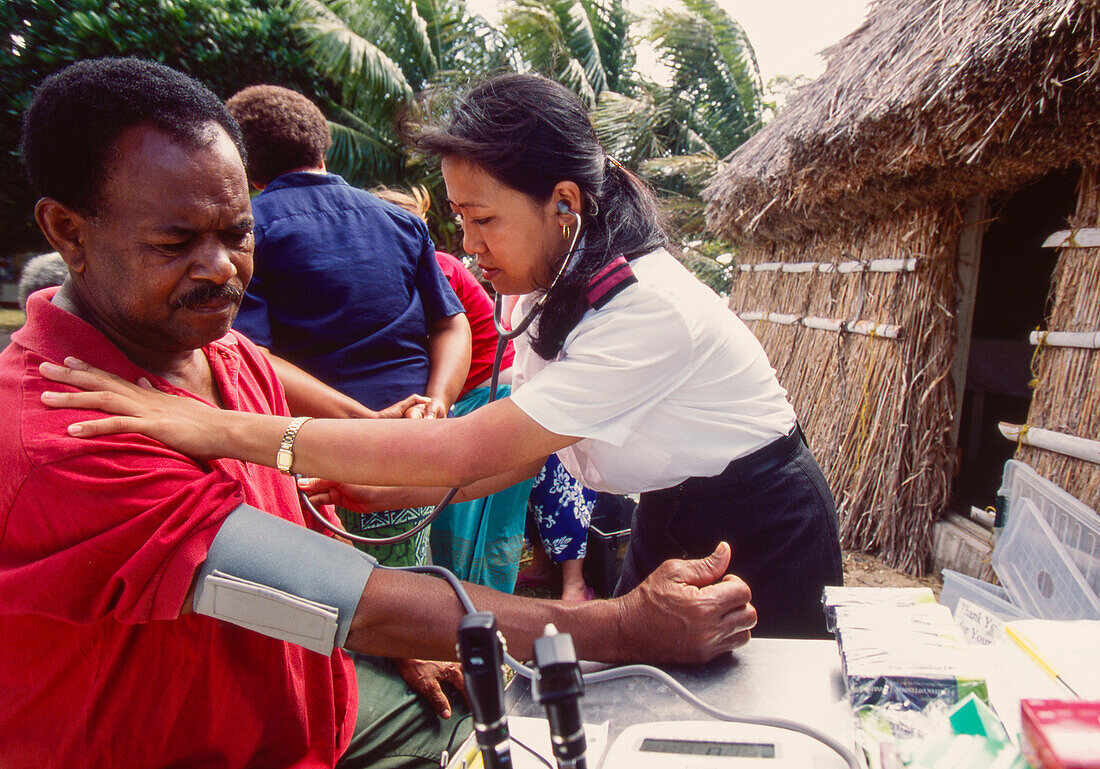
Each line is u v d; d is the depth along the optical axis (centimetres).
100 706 91
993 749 69
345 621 90
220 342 118
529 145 105
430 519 130
